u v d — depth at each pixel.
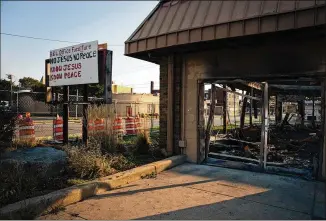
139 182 6.02
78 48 8.55
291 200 4.92
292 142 11.45
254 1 6.17
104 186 5.40
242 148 10.05
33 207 4.17
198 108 7.88
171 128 8.18
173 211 4.43
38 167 5.62
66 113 9.35
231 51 7.28
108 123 8.56
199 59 7.83
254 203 4.78
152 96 48.53
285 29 5.50
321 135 6.12
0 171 5.23
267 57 6.73
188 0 7.61
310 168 7.05
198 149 7.85
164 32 7.24
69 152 6.48
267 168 7.06
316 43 6.13
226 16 6.35
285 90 16.44
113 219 4.12
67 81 8.90
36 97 25.05
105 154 7.35
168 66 8.23
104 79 8.16
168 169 7.16
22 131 9.10
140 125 14.91
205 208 4.55
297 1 5.51
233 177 6.41
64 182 5.46
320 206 4.59
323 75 6.05
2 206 4.23
